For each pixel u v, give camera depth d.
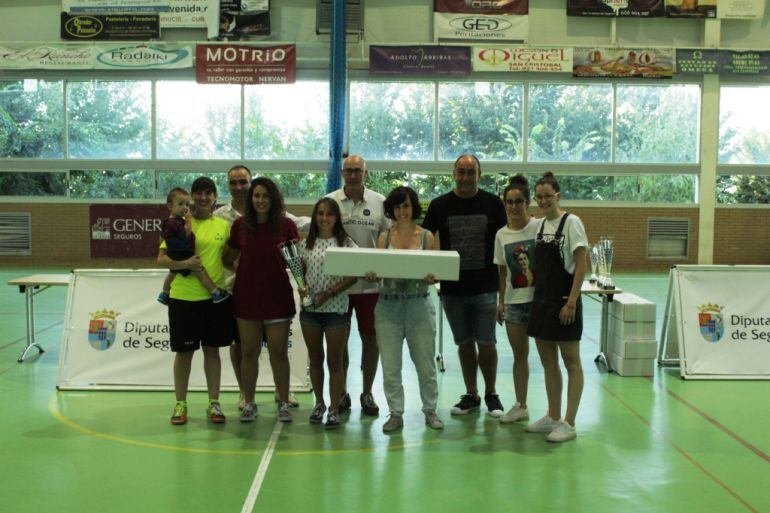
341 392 4.67
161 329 5.69
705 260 16.38
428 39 16.02
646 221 16.41
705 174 16.19
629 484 3.64
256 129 16.41
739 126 16.30
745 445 4.27
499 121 16.38
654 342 6.08
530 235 4.54
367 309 4.84
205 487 3.59
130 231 16.38
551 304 4.29
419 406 5.14
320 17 15.54
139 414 4.89
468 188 4.79
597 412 4.98
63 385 5.55
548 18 15.92
